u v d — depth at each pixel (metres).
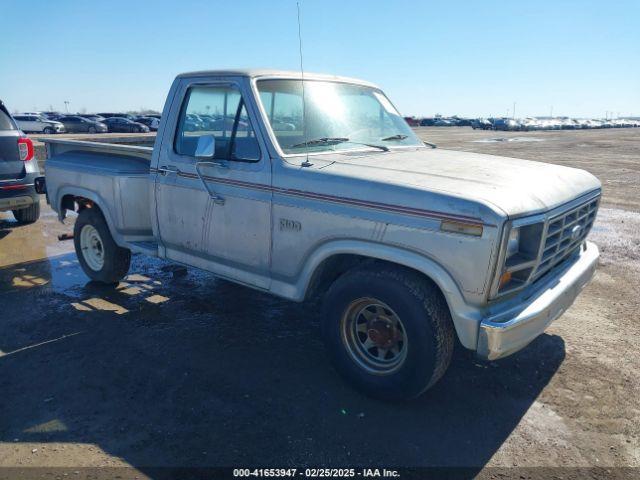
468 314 3.00
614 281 5.91
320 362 4.07
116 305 5.18
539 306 3.16
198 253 4.37
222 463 2.92
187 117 4.34
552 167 4.05
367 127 4.47
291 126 3.97
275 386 3.71
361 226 3.28
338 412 3.40
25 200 7.43
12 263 6.53
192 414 3.37
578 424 3.31
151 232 5.09
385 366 3.48
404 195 3.12
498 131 61.78
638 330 4.65
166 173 4.47
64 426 3.24
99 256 5.65
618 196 11.58
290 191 3.61
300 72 4.32
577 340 4.45
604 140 37.69
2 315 4.92
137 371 3.91
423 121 81.44
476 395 3.61
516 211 2.92
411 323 3.18
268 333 4.58
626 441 3.15
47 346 4.30
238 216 3.96
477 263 2.89
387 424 3.28
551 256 3.38
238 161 3.94
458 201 2.94
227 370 3.93
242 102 3.92
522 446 3.09
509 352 3.06
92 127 39.81
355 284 3.40
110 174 4.97
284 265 3.76
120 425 3.25
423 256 3.09
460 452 3.04
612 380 3.81
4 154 7.15
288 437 3.15
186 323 4.77
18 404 3.48
